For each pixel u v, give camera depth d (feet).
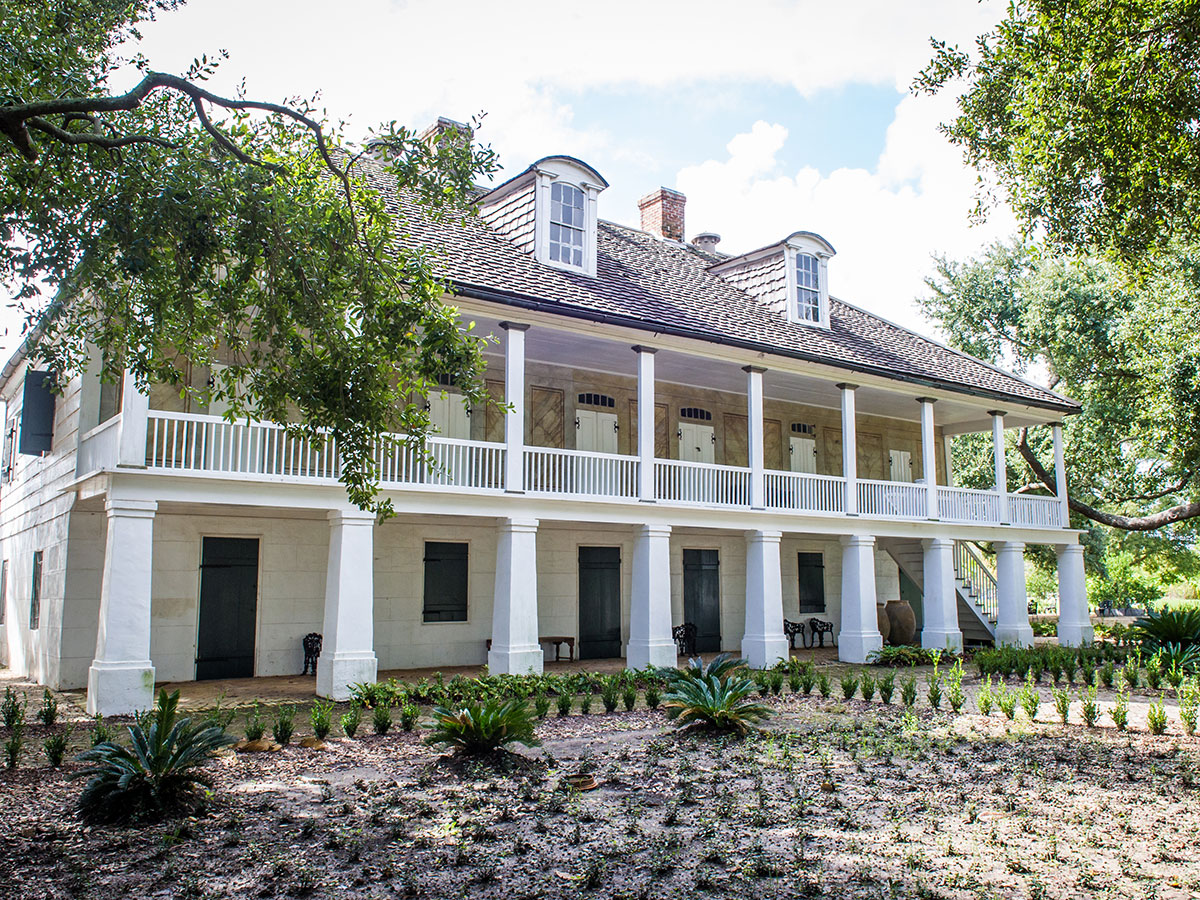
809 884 17.16
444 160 28.35
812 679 46.11
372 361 27.99
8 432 71.87
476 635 59.00
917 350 79.41
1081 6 38.04
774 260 71.67
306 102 27.30
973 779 26.07
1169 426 84.12
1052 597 164.66
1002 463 76.02
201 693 44.47
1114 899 16.52
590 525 63.87
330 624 43.52
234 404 29.07
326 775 27.02
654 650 52.80
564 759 28.99
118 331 28.50
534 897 16.65
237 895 16.87
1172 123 38.37
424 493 45.93
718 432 72.38
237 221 26.35
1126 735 33.40
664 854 18.93
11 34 25.09
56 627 50.01
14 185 25.68
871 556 64.69
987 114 45.16
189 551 49.62
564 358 61.16
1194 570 135.54
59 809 22.94
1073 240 45.06
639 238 76.43
